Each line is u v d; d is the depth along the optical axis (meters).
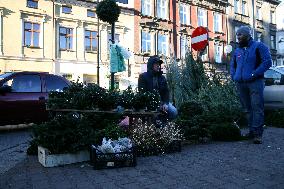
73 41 26.33
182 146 5.89
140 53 29.58
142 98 5.77
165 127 5.50
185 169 4.18
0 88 8.36
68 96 6.05
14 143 6.82
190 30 34.59
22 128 9.54
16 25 23.59
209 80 10.01
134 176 3.89
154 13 31.20
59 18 25.53
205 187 3.41
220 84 10.01
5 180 3.82
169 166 4.36
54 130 4.66
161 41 31.89
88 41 27.20
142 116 5.84
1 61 22.81
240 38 6.20
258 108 5.97
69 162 4.61
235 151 5.27
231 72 6.55
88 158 4.79
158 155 5.10
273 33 47.44
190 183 3.56
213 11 37.59
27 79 8.96
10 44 23.28
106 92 5.82
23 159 5.04
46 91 9.12
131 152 4.39
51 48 25.08
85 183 3.63
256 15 44.41
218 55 38.03
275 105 9.55
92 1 27.19
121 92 6.11
